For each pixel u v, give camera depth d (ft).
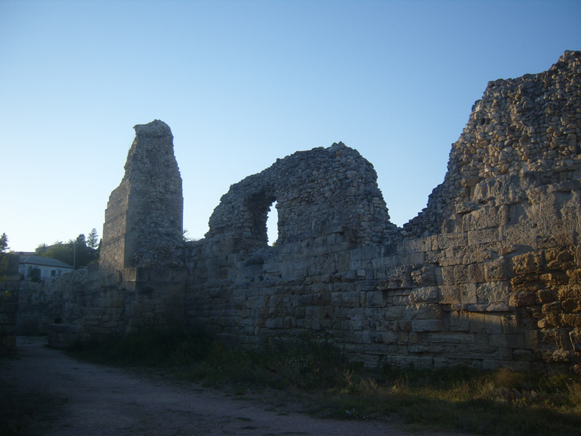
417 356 50.75
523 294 43.70
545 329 42.14
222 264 81.82
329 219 63.98
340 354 57.21
